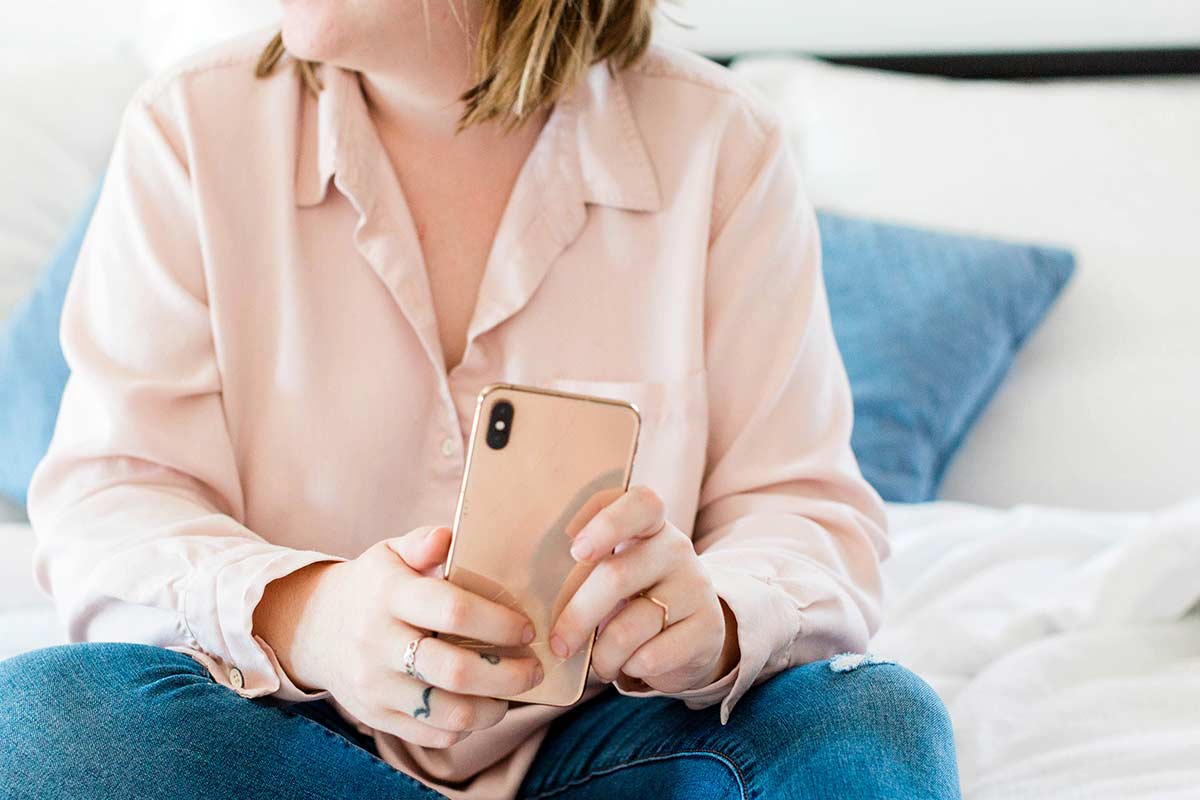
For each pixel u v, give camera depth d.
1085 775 0.96
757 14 2.07
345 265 0.96
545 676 0.69
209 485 0.93
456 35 0.92
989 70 1.96
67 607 0.86
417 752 0.86
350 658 0.70
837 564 0.91
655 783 0.75
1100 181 1.74
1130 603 1.20
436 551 0.71
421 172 0.99
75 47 2.11
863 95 1.87
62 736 0.66
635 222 1.00
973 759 1.03
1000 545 1.35
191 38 1.71
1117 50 1.91
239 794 0.65
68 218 1.75
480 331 0.95
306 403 0.95
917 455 1.58
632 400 0.97
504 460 0.68
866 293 1.66
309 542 0.95
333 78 0.96
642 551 0.70
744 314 1.01
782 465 0.98
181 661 0.76
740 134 1.02
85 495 0.90
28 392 1.47
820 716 0.69
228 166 0.96
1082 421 1.66
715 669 0.75
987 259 1.67
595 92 1.01
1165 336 1.68
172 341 0.94
